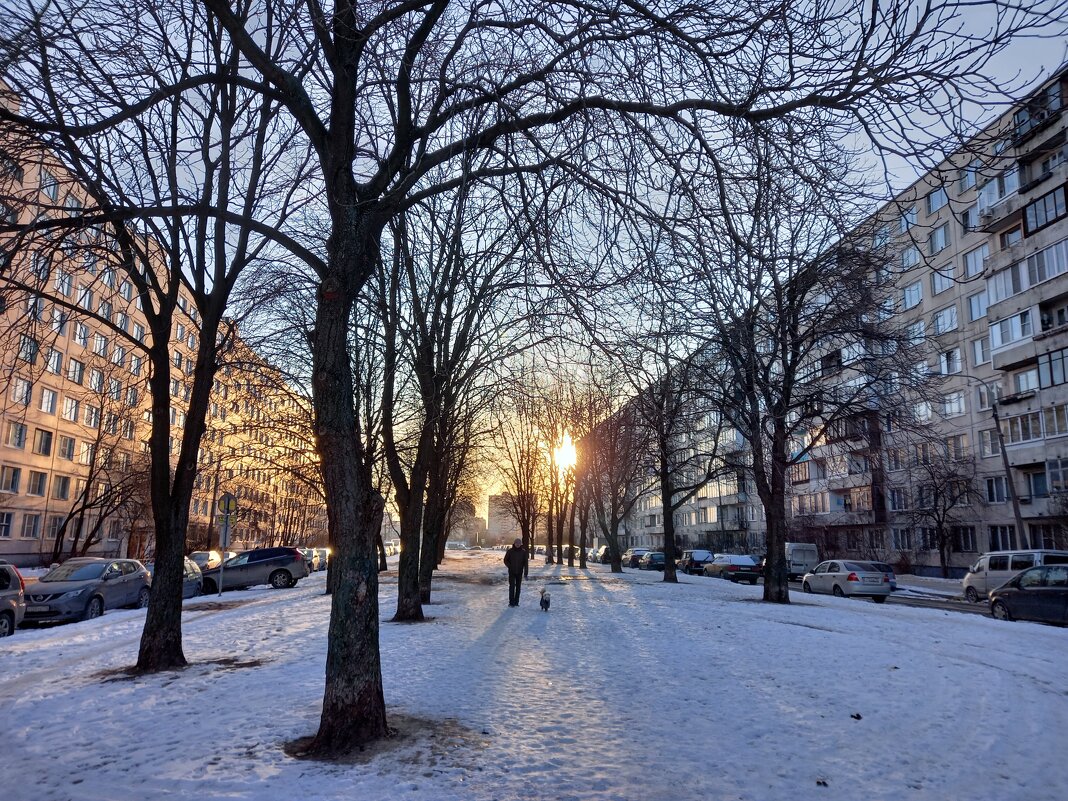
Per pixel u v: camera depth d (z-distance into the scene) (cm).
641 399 855
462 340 1570
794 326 1352
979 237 3975
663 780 559
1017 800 528
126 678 969
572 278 659
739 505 7075
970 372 4047
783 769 589
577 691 862
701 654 1127
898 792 541
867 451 2281
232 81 760
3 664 1129
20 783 554
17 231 734
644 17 601
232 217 772
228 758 600
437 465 2077
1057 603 1670
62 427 4647
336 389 692
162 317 1080
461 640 1257
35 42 718
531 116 709
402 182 700
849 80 526
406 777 552
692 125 596
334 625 655
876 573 2614
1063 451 3406
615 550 4041
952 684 922
